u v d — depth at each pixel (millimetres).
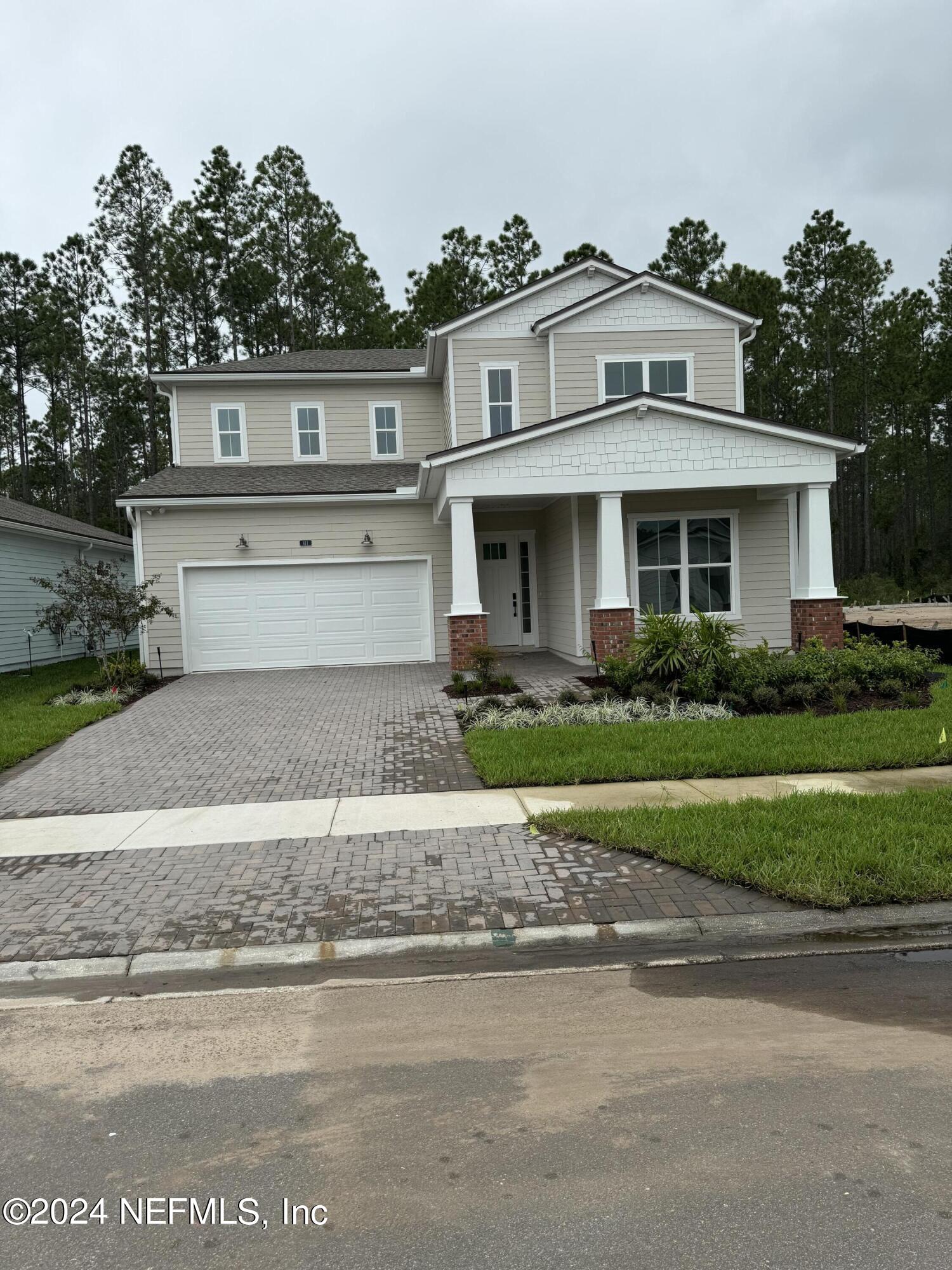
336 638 18266
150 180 39250
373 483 18797
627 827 6691
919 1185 2879
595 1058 3832
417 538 18375
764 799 7359
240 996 4668
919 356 44000
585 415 14219
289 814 7773
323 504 18078
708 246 38781
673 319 17703
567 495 15070
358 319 41875
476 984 4707
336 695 14289
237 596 18047
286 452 20703
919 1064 3695
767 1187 2891
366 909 5617
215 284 39688
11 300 43688
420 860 6434
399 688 14703
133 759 10211
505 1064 3812
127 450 48438
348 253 42344
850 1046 3865
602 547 14586
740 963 4848
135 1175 3113
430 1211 2838
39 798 8664
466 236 37750
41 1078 3854
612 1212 2791
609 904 5566
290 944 5203
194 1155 3217
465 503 14555
